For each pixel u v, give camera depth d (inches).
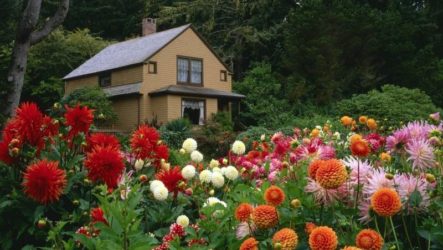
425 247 72.2
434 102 939.3
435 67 954.1
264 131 613.0
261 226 68.6
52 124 111.7
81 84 992.9
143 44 956.0
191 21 1248.8
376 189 71.2
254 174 134.4
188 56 923.4
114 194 84.4
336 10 975.0
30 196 95.5
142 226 98.9
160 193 95.7
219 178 110.8
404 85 947.3
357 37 936.3
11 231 100.9
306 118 779.4
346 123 178.5
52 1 1306.6
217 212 83.6
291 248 61.5
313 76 940.6
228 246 76.4
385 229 68.8
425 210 71.6
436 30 1096.8
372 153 109.3
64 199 104.4
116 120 861.2
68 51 1127.6
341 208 72.3
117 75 922.7
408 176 79.0
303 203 74.4
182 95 880.9
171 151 155.3
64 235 98.1
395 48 934.4
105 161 95.4
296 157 104.3
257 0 1173.1
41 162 97.0
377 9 1054.4
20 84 390.3
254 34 1125.1
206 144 681.6
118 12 1392.7
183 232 84.3
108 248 65.4
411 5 1170.0
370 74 941.8
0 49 752.3
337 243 62.2
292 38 967.0
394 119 722.2
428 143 82.0
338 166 65.4
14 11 805.2
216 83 956.0
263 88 970.7
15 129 110.3
